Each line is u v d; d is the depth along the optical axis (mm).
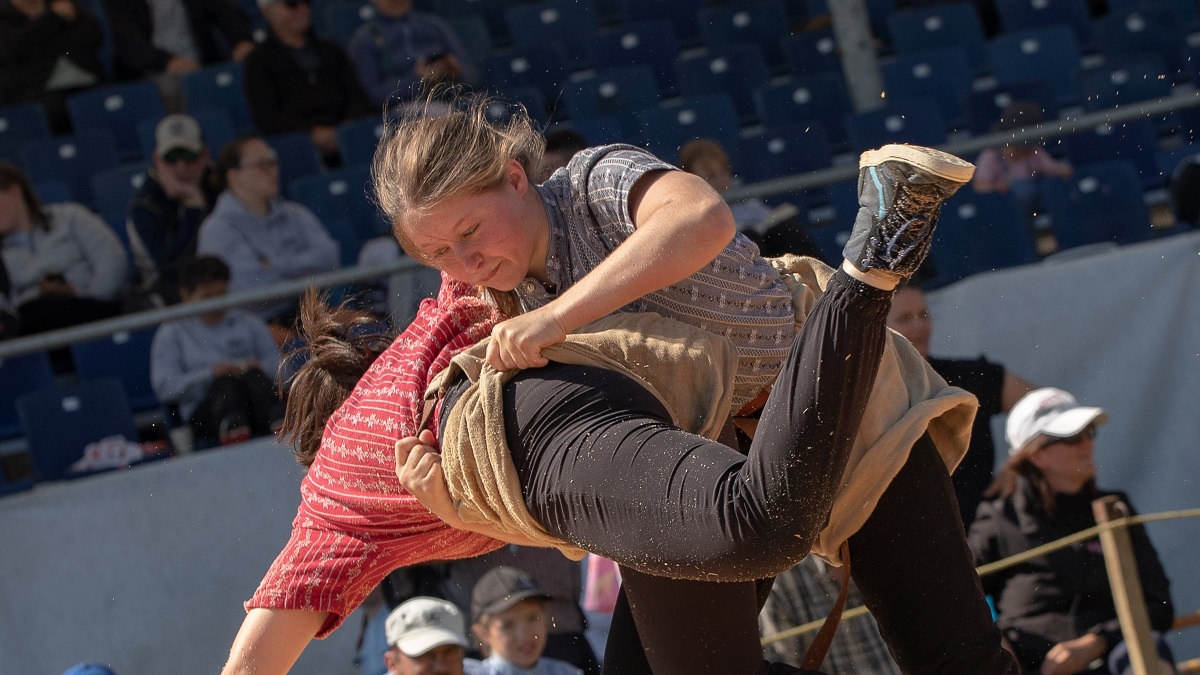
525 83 19422
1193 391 10984
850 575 4148
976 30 20672
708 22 20984
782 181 11250
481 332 4031
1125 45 19984
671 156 18172
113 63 19172
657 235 3531
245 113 18859
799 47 20359
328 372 4477
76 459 12930
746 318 3834
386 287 12180
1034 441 9352
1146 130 16922
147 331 14250
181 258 14250
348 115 17781
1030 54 19750
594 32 21031
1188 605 10805
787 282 4074
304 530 4059
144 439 13844
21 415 12938
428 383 3906
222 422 11852
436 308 4156
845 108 18625
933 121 17656
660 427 3406
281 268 14000
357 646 10070
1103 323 11109
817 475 3146
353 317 4590
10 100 18719
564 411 3455
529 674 8805
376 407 3961
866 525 3984
